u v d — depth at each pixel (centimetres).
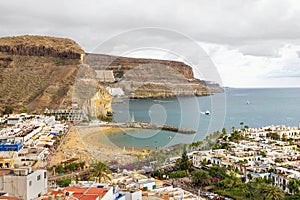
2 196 4044
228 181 9662
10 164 10000
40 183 4644
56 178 9600
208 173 10138
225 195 9125
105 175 7238
